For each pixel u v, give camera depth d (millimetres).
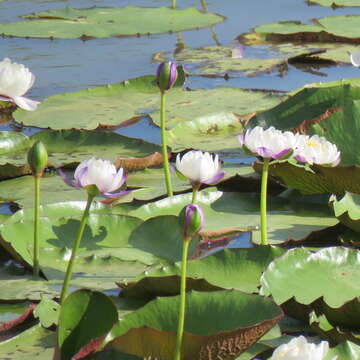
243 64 11539
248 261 5062
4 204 6746
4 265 5484
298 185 6598
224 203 6523
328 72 11078
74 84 10688
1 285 5109
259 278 4961
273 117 8156
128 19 14758
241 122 8828
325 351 3346
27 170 7375
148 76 10336
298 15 15133
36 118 9148
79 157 7742
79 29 14102
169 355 3762
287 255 4934
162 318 4004
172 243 5652
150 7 15875
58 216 6066
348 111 7000
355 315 4441
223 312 3992
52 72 11352
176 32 14031
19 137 8156
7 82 5062
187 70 11320
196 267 5035
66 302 3803
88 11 15375
